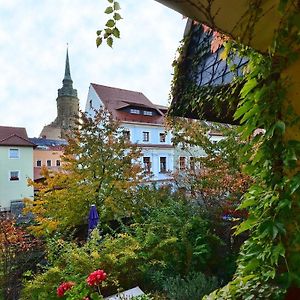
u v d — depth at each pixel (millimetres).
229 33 1289
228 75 2092
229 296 1281
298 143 1170
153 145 17531
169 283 3469
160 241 4160
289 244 1164
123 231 4992
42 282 3395
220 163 5508
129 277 3691
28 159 18734
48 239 4430
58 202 6355
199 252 4047
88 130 7008
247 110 1367
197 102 2424
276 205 1201
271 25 1225
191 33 2760
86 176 6645
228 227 4652
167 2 1137
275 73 1266
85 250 3963
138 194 6488
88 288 2736
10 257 4223
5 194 17625
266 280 1207
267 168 1255
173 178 7047
